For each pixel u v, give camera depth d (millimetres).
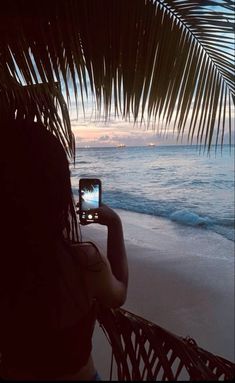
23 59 1571
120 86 1661
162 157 34812
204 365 1238
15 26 1489
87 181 1668
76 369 1104
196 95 1680
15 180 1061
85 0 1499
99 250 1214
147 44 1590
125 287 1317
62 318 1085
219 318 5211
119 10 1532
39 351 1090
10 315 1093
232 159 30016
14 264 1065
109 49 1586
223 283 6715
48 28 1513
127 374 1222
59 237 1120
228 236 11539
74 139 2025
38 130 1115
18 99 1784
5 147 1075
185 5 1515
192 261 8305
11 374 1126
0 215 1065
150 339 1293
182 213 14844
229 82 1652
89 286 1150
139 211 16312
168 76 1645
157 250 9375
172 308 5594
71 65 1602
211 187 21484
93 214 1495
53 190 1090
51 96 1830
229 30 1546
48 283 1073
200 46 1603
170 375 1186
